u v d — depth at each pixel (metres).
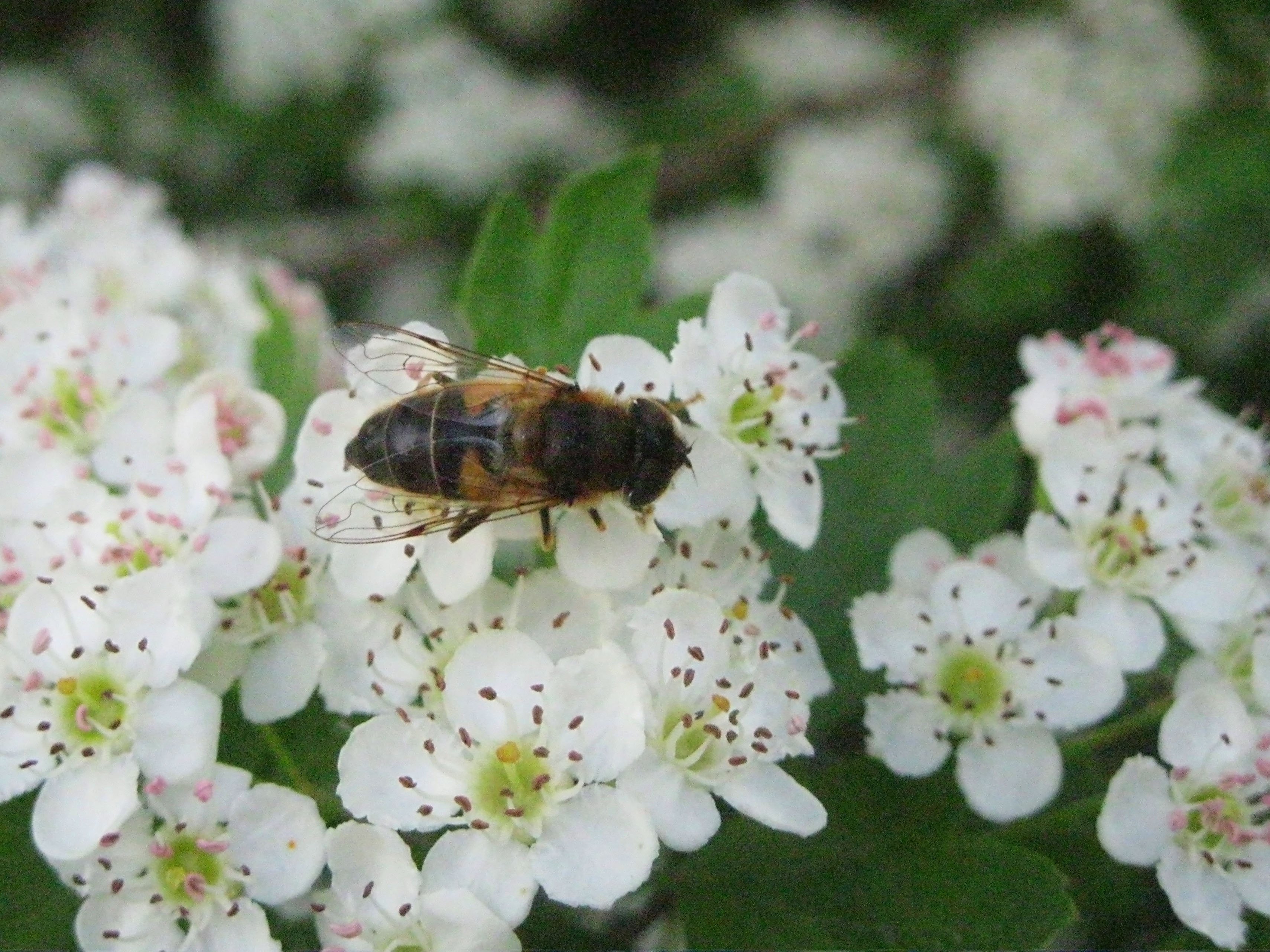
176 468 0.08
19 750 0.08
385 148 0.15
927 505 0.09
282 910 0.08
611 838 0.08
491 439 0.08
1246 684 0.09
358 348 0.08
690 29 0.17
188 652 0.08
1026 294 0.13
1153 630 0.09
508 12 0.17
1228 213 0.12
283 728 0.08
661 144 0.16
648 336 0.09
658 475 0.08
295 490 0.08
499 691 0.08
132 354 0.09
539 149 0.15
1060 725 0.08
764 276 0.14
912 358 0.09
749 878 0.08
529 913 0.08
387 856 0.08
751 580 0.08
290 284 0.11
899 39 0.16
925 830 0.08
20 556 0.08
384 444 0.08
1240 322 0.13
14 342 0.09
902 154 0.15
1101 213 0.13
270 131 0.16
